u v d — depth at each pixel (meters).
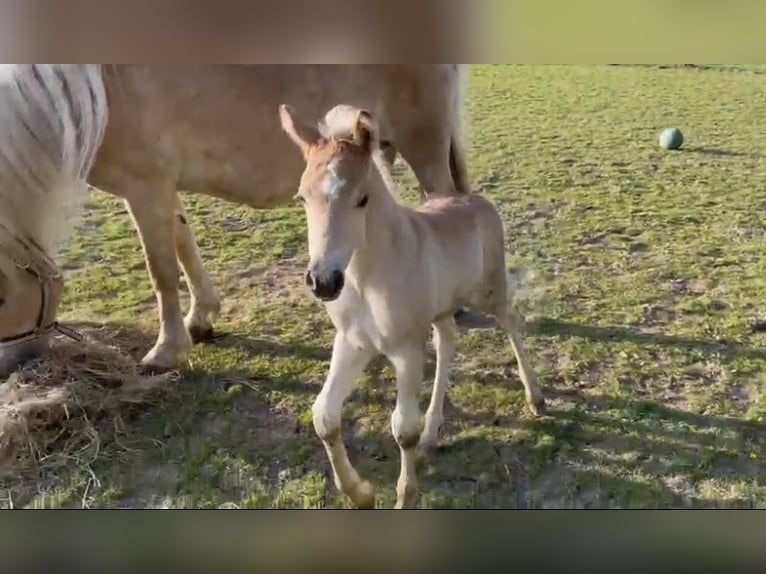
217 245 3.07
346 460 1.72
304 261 2.94
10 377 2.09
